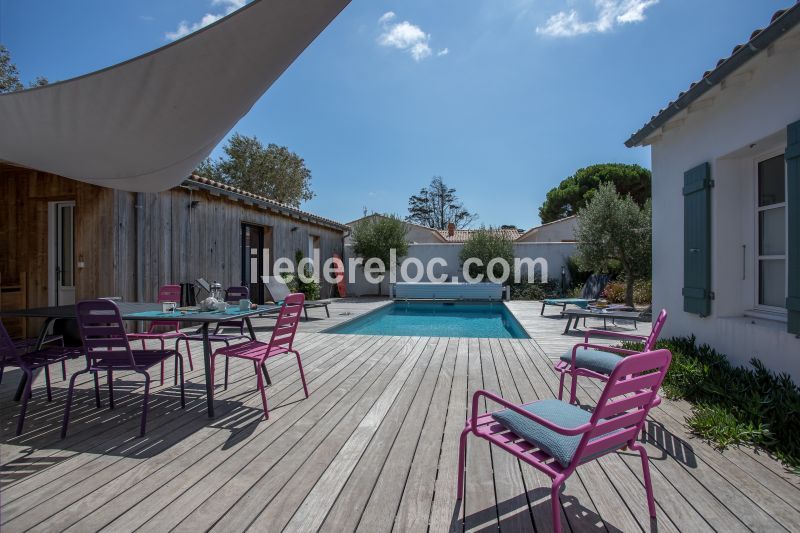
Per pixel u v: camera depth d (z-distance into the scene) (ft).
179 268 23.21
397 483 6.52
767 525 5.39
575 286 44.37
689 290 13.58
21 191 20.38
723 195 12.40
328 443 8.05
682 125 14.48
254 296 33.55
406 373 13.43
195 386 12.05
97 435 8.47
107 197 19.19
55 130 12.06
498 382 12.32
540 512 5.74
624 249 30.19
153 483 6.52
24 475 6.78
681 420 9.08
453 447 7.86
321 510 5.77
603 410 4.77
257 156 76.64
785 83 9.59
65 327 17.75
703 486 6.36
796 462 6.89
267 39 9.48
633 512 5.70
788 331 9.34
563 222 64.90
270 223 33.73
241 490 6.31
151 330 20.17
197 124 12.25
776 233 11.46
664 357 5.26
